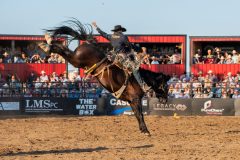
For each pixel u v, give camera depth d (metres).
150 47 37.09
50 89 32.78
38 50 37.03
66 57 17.70
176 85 32.72
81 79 34.06
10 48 37.31
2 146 16.62
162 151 15.15
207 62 35.62
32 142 17.77
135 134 20.09
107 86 18.00
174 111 31.17
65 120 27.25
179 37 35.91
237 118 28.28
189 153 14.75
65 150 15.60
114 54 17.88
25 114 32.00
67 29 17.75
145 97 31.52
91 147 16.28
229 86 31.91
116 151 15.21
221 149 15.52
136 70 17.92
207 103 30.98
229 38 35.59
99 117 29.33
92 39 18.06
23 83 32.19
